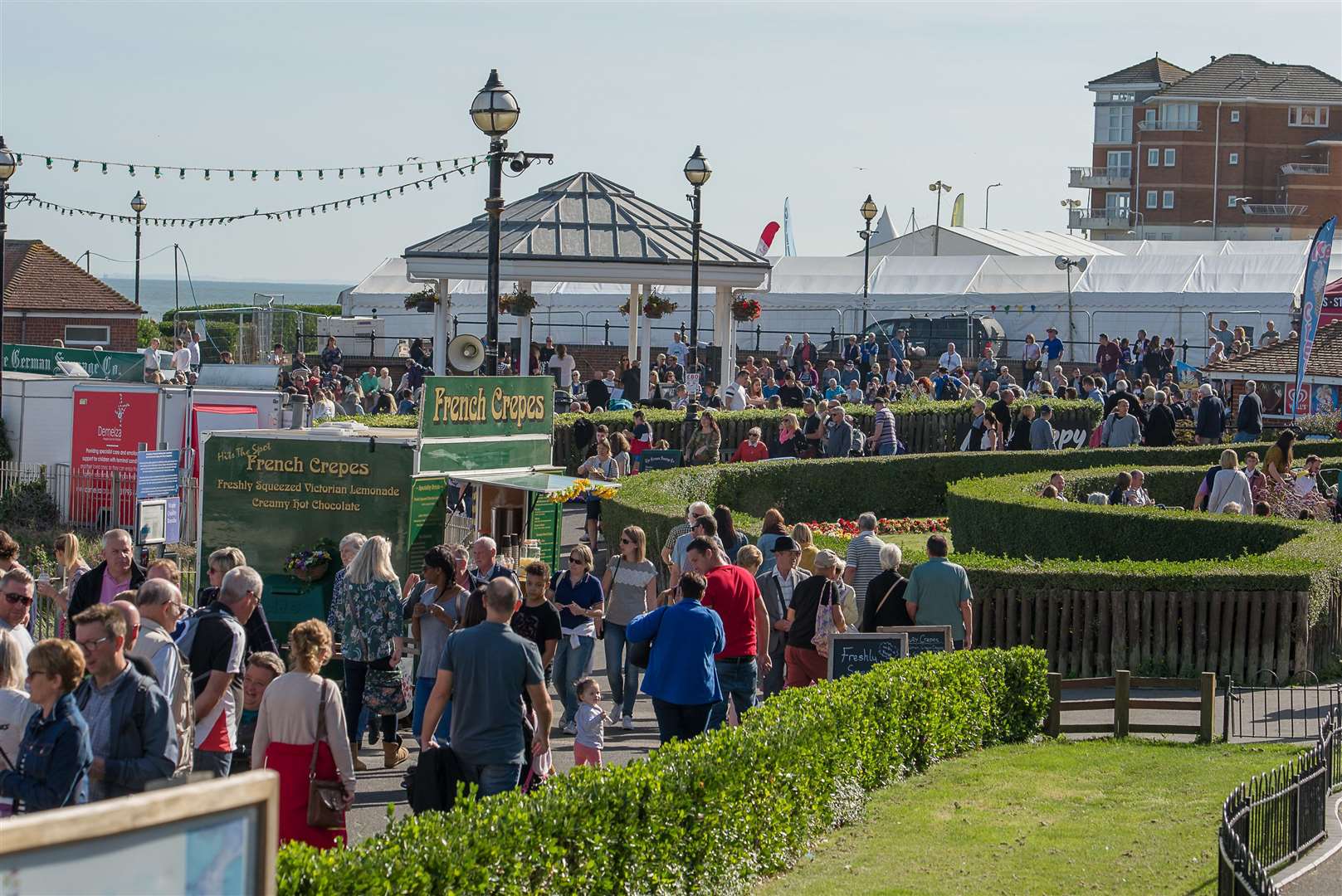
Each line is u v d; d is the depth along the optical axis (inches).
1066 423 3516.2
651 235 3740.2
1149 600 1549.0
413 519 1346.0
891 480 2787.9
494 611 845.2
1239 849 765.3
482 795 829.2
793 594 1270.9
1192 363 5177.2
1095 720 1373.0
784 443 2930.6
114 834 345.7
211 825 362.9
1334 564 1612.9
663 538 1882.4
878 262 5861.2
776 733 946.1
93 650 695.7
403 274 5767.7
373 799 1045.2
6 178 2325.3
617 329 5492.1
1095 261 5693.9
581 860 738.8
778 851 925.8
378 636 1114.7
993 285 5634.8
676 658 1059.3
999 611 1578.5
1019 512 2132.1
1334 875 920.3
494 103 1742.1
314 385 3398.1
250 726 1077.8
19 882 331.9
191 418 2381.9
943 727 1217.4
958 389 3732.8
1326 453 3171.8
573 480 1445.6
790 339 4638.3
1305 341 3228.3
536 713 848.3
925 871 913.5
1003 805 1074.1
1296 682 1545.3
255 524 1359.5
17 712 705.0
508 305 3629.4
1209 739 1291.8
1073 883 884.0
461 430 1390.3
